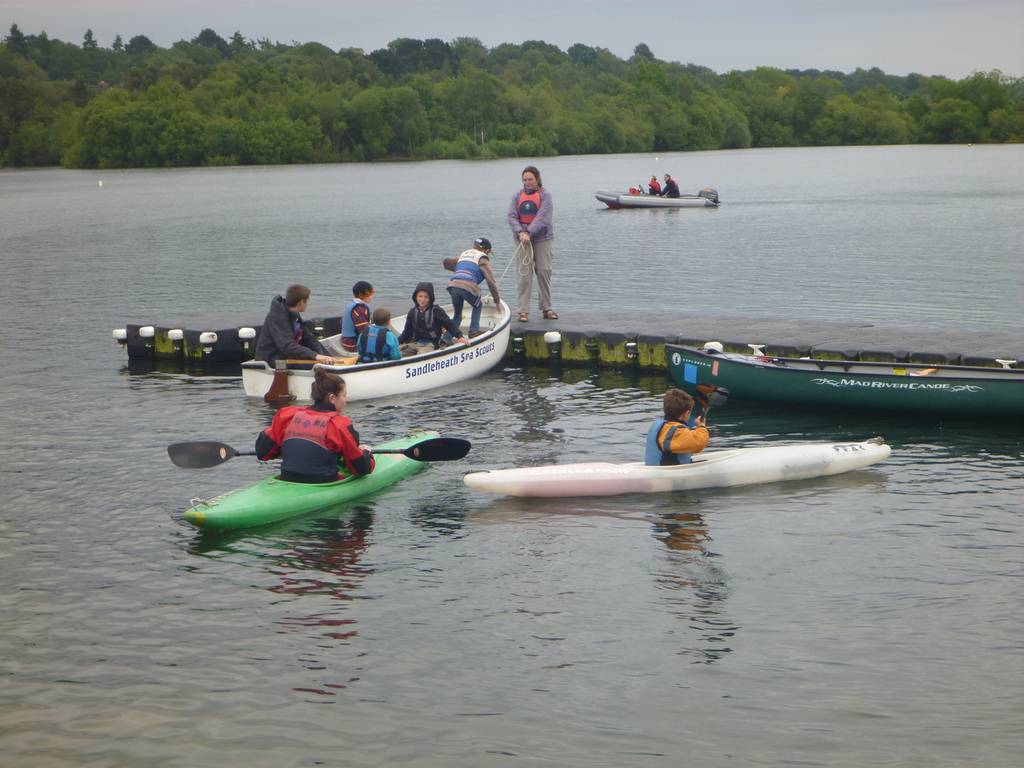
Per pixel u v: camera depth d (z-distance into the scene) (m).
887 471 10.85
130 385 15.34
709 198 49.78
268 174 98.44
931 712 6.27
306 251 34.00
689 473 10.20
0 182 91.31
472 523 9.46
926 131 154.50
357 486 10.05
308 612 7.68
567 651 7.06
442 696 6.52
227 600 7.89
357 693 6.56
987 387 12.37
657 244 33.81
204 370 16.42
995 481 10.43
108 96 121.56
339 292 24.92
